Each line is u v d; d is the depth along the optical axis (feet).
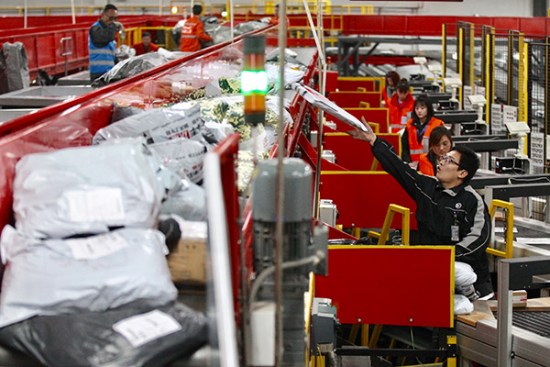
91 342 8.45
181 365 8.68
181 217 11.28
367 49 112.68
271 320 8.64
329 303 17.11
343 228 32.01
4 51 40.86
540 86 41.42
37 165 10.32
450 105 58.49
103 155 10.44
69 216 9.80
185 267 10.19
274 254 9.42
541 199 31.78
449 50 98.94
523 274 19.33
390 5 137.90
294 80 30.35
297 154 25.32
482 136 39.45
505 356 19.80
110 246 9.53
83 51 65.67
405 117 55.26
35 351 8.46
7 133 11.48
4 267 9.80
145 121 14.35
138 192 10.14
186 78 22.99
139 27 85.87
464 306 21.95
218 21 70.64
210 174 7.02
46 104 27.58
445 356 21.81
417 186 24.70
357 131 25.27
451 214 24.22
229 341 6.88
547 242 27.73
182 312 9.14
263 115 9.01
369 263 21.29
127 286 9.16
